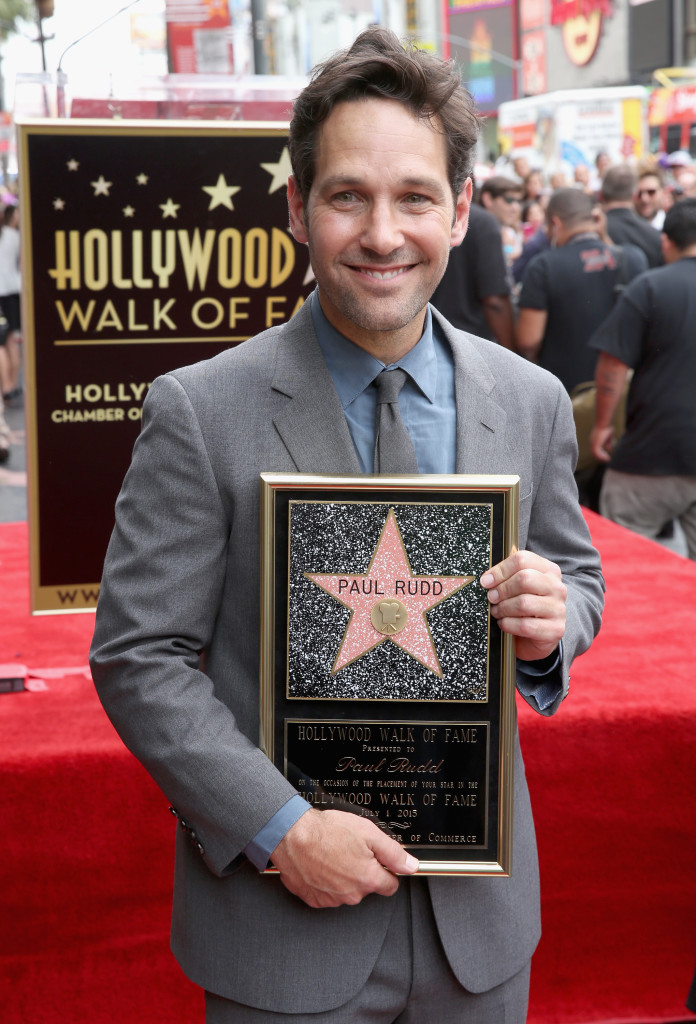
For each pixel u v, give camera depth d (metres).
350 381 1.12
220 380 1.11
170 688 1.05
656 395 3.46
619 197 5.45
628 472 3.57
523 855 1.20
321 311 1.15
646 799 1.75
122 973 1.67
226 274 1.98
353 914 1.10
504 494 1.05
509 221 6.15
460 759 1.08
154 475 1.09
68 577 2.02
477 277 4.05
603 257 4.10
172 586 1.07
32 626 2.24
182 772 1.04
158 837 1.64
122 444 2.00
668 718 1.73
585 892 1.77
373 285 1.03
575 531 1.25
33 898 1.62
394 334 1.09
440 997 1.14
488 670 1.07
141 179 1.91
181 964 1.16
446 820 1.09
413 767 1.08
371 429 1.13
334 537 1.05
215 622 1.13
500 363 1.21
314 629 1.06
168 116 1.99
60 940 1.65
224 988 1.11
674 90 12.88
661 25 18.42
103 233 1.91
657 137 13.05
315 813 1.03
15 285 7.91
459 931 1.12
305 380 1.11
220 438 1.09
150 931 1.67
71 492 1.99
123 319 1.95
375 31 1.07
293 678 1.07
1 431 6.54
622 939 1.80
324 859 1.01
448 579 1.06
